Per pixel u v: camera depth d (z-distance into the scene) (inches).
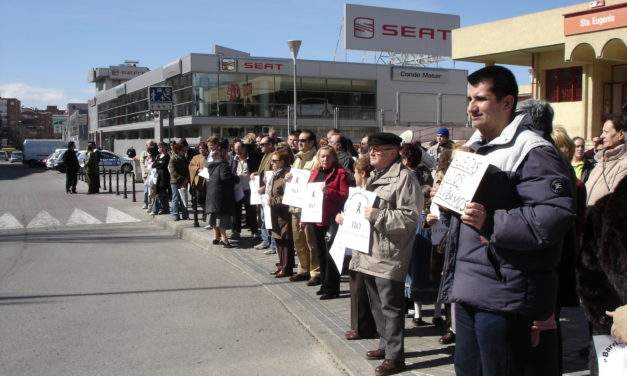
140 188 1012.5
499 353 106.1
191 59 1633.9
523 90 1560.0
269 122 1723.7
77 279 329.1
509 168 105.1
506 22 748.6
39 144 2220.7
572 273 137.6
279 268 331.3
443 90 1957.4
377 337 215.8
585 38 611.2
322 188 265.3
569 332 215.9
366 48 1883.6
